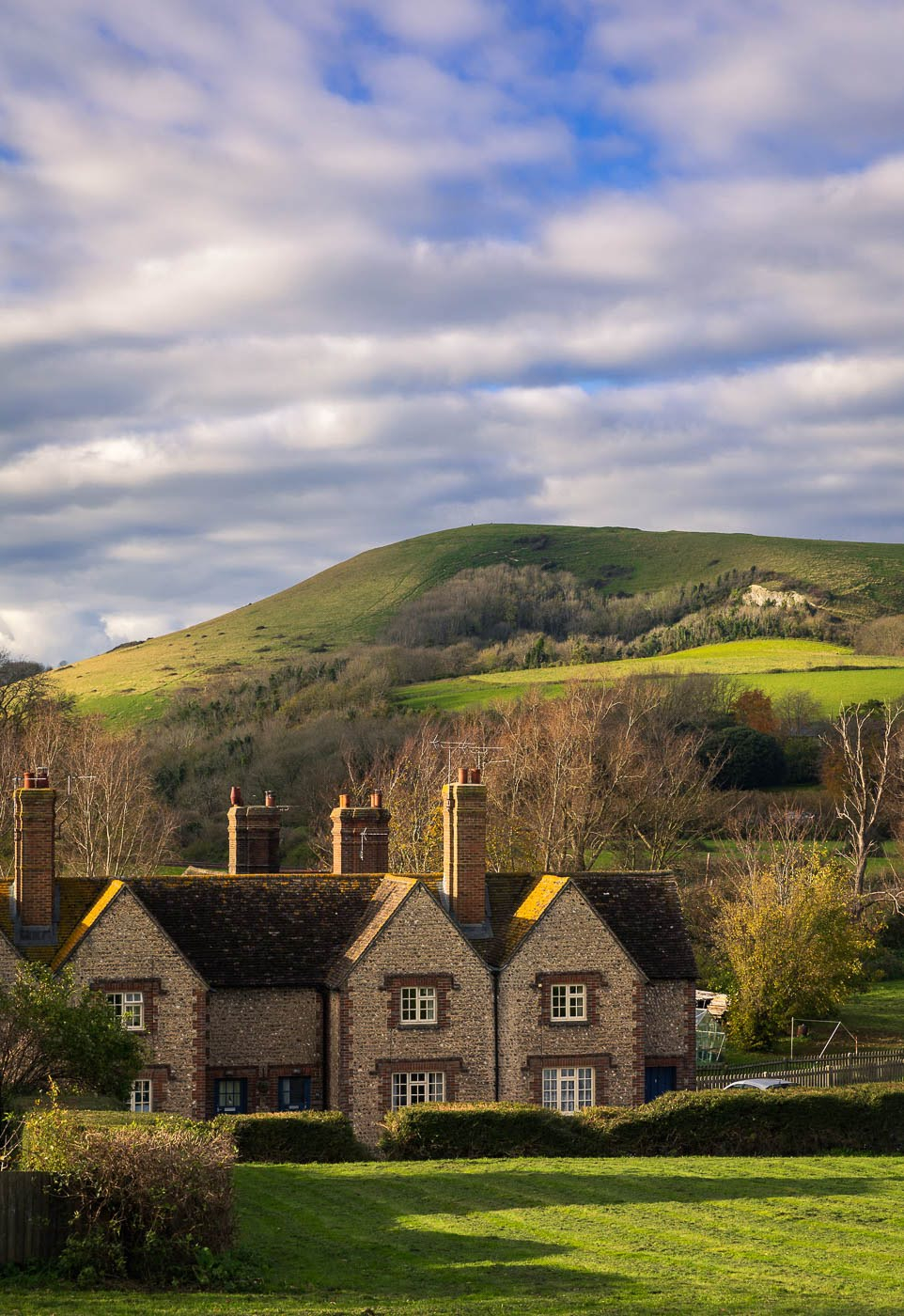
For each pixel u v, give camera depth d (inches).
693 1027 2022.6
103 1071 1379.2
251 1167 1380.4
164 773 5172.2
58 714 4456.2
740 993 2854.3
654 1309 871.7
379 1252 1048.8
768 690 5890.8
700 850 4298.7
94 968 1797.5
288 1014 1915.6
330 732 5078.7
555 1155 1512.1
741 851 3757.4
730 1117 1544.0
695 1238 1074.7
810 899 2903.5
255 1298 912.9
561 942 1924.2
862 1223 1121.4
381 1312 865.5
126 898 1820.9
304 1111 1648.6
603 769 3988.7
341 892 2050.9
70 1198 971.3
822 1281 948.6
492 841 3385.8
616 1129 1525.6
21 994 1375.5
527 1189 1261.1
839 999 2851.9
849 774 4180.6
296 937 1968.5
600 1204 1195.9
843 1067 2255.2
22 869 1875.0
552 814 3540.8
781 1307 877.2
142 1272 964.0
